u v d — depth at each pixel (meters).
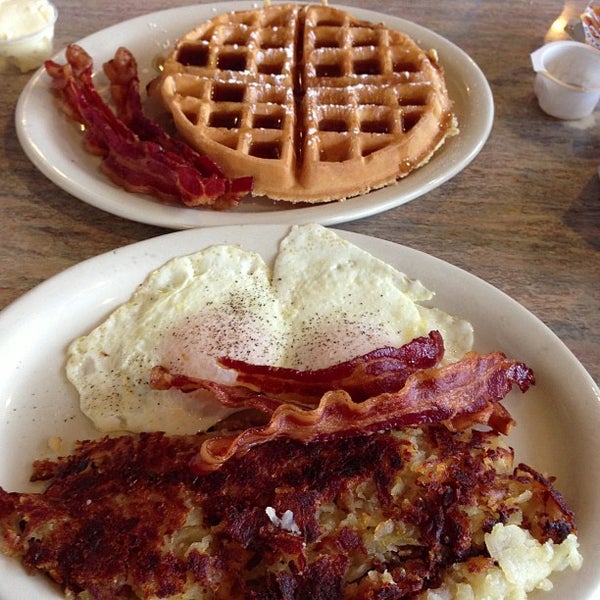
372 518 0.28
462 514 0.28
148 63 0.50
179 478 0.28
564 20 0.56
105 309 0.35
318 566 0.27
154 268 0.36
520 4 0.59
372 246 0.37
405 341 0.34
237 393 0.31
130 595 0.27
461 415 0.31
